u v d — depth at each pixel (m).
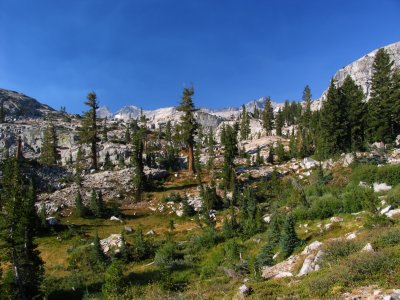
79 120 177.25
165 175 75.25
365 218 28.70
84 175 75.12
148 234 45.06
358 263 16.59
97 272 33.59
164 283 26.05
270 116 135.88
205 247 37.88
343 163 56.00
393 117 67.06
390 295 12.84
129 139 116.31
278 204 48.12
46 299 27.73
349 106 69.25
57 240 44.84
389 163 51.38
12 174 29.89
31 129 123.12
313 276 18.47
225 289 21.52
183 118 76.69
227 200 54.25
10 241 27.61
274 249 29.95
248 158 87.00
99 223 52.59
